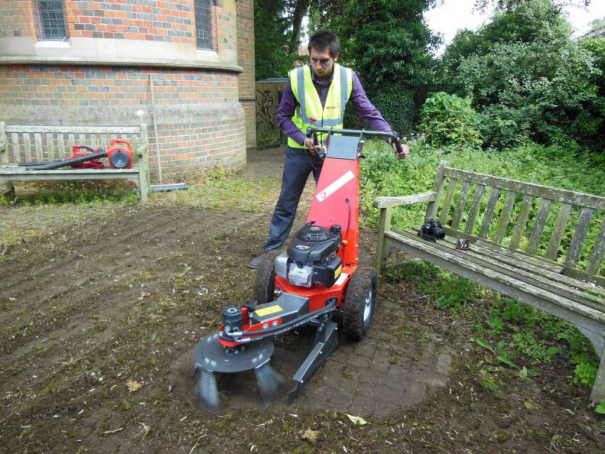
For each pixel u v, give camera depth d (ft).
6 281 13.23
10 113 22.84
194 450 7.23
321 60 11.11
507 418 8.13
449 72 47.70
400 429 7.79
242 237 17.19
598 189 21.62
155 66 23.21
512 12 47.80
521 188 11.89
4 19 21.66
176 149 24.75
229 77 28.07
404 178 23.94
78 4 21.25
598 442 7.61
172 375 9.11
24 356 9.70
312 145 11.69
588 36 42.14
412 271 13.75
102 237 16.93
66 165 20.47
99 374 9.11
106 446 7.30
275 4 67.26
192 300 12.23
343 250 10.45
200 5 25.38
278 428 7.71
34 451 7.18
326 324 9.50
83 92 22.54
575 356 9.83
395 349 10.22
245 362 7.77
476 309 12.08
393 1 42.45
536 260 11.44
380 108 45.39
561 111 36.91
